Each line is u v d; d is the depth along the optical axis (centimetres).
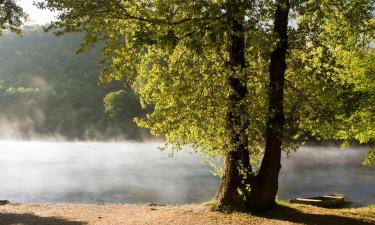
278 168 1636
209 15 1187
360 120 1792
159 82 1602
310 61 1559
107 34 1486
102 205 2028
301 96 1593
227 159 1655
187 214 1583
